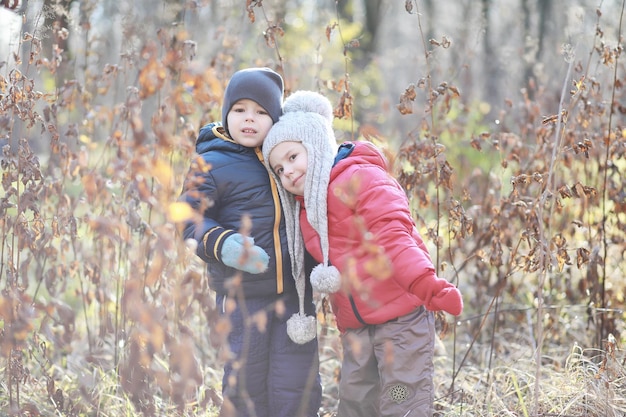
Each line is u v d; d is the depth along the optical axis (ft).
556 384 11.49
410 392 9.75
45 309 9.09
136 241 13.67
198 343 13.47
